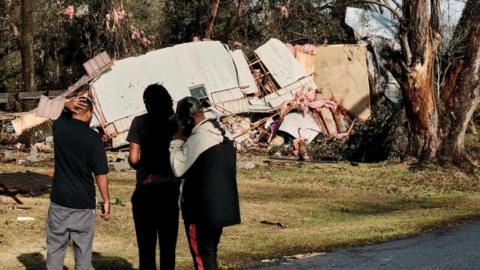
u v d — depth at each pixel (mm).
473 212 13078
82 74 34656
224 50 27125
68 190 6398
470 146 24875
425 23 19281
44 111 22672
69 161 6387
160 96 6773
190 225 6262
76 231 6477
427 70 19688
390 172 19312
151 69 26219
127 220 11125
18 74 35562
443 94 20328
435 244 9648
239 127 26656
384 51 20969
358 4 32156
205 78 26625
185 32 34875
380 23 29016
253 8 34094
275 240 10031
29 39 30266
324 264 8305
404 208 14266
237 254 9031
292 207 13664
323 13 34438
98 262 8344
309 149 23922
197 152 6156
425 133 19984
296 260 8570
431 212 13141
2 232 9812
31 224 10445
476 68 19938
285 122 26781
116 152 24953
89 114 6547
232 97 26797
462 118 19906
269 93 27953
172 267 6957
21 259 8383
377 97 28219
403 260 8523
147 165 6758
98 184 6504
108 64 25641
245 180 17922
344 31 31672
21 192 13188
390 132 22703
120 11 32469
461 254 8844
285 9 32688
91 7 33344
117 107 25625
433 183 17875
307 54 28766
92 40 33875
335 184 17500
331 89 28531
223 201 6180
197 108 6277
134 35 32906
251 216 12258
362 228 11109
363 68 28328
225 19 33938
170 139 6754
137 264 8305
